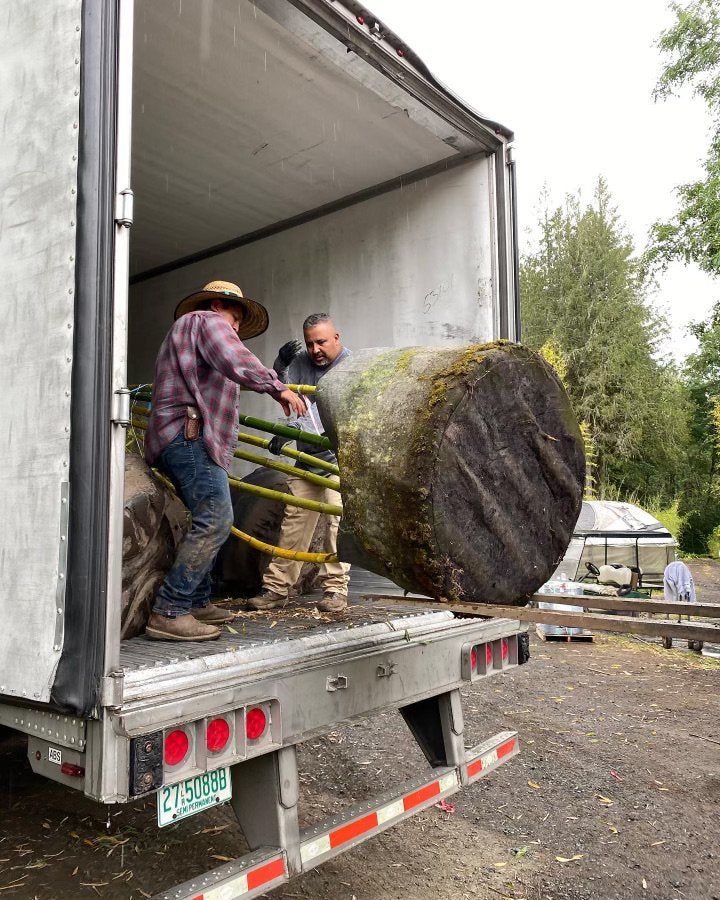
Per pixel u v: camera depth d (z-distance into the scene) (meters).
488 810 3.56
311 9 3.03
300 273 5.00
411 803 2.57
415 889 2.77
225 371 2.48
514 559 2.27
